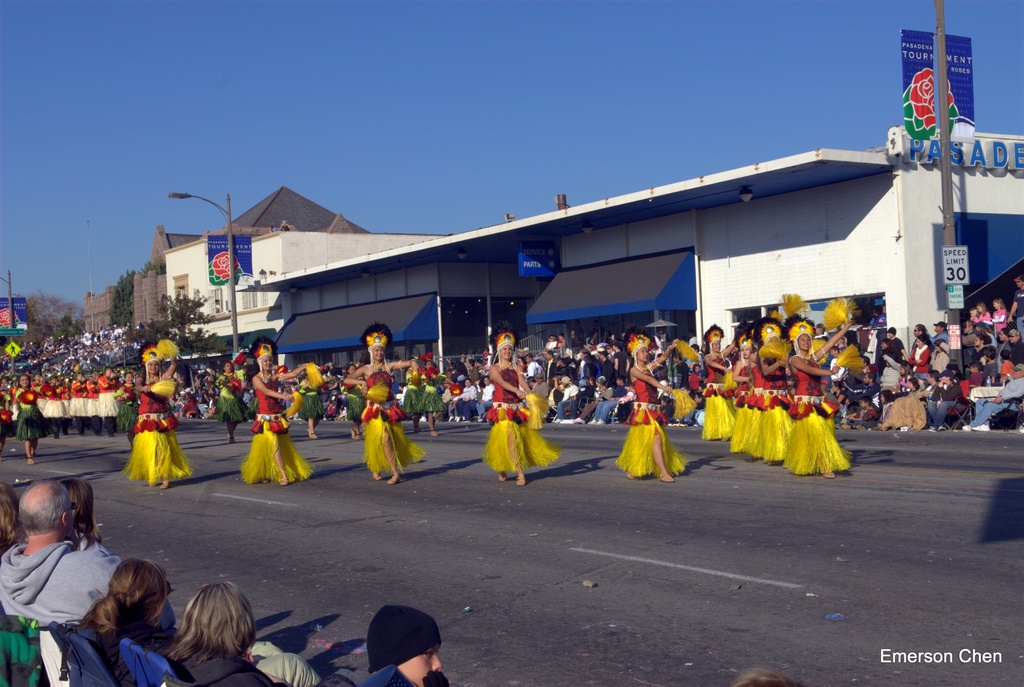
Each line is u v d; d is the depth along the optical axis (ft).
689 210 98.94
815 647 20.08
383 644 12.07
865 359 71.51
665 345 100.07
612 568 27.76
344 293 152.25
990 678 17.92
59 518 16.97
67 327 239.71
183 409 142.61
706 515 34.86
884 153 81.71
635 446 43.83
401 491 45.37
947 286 67.67
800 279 89.97
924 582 24.30
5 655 14.29
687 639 21.12
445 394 100.48
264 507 43.01
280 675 17.39
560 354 100.58
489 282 135.03
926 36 79.46
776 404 45.85
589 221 104.53
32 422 72.84
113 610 14.88
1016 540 28.27
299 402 50.42
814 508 34.99
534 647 21.30
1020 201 88.58
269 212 231.30
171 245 276.00
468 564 29.37
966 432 61.31
